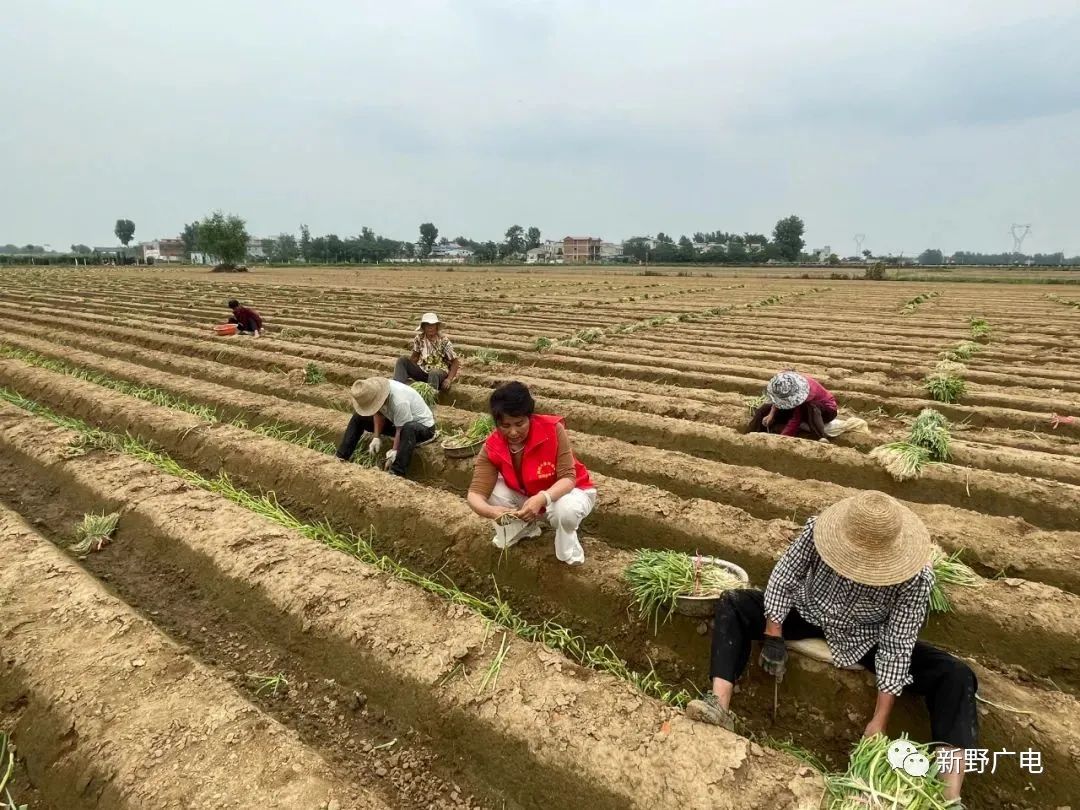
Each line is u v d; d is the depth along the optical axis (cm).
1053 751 304
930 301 2683
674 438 731
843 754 329
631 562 448
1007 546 473
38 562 458
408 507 539
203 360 1195
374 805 280
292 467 631
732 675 334
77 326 1630
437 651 366
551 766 301
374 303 2438
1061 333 1641
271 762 298
